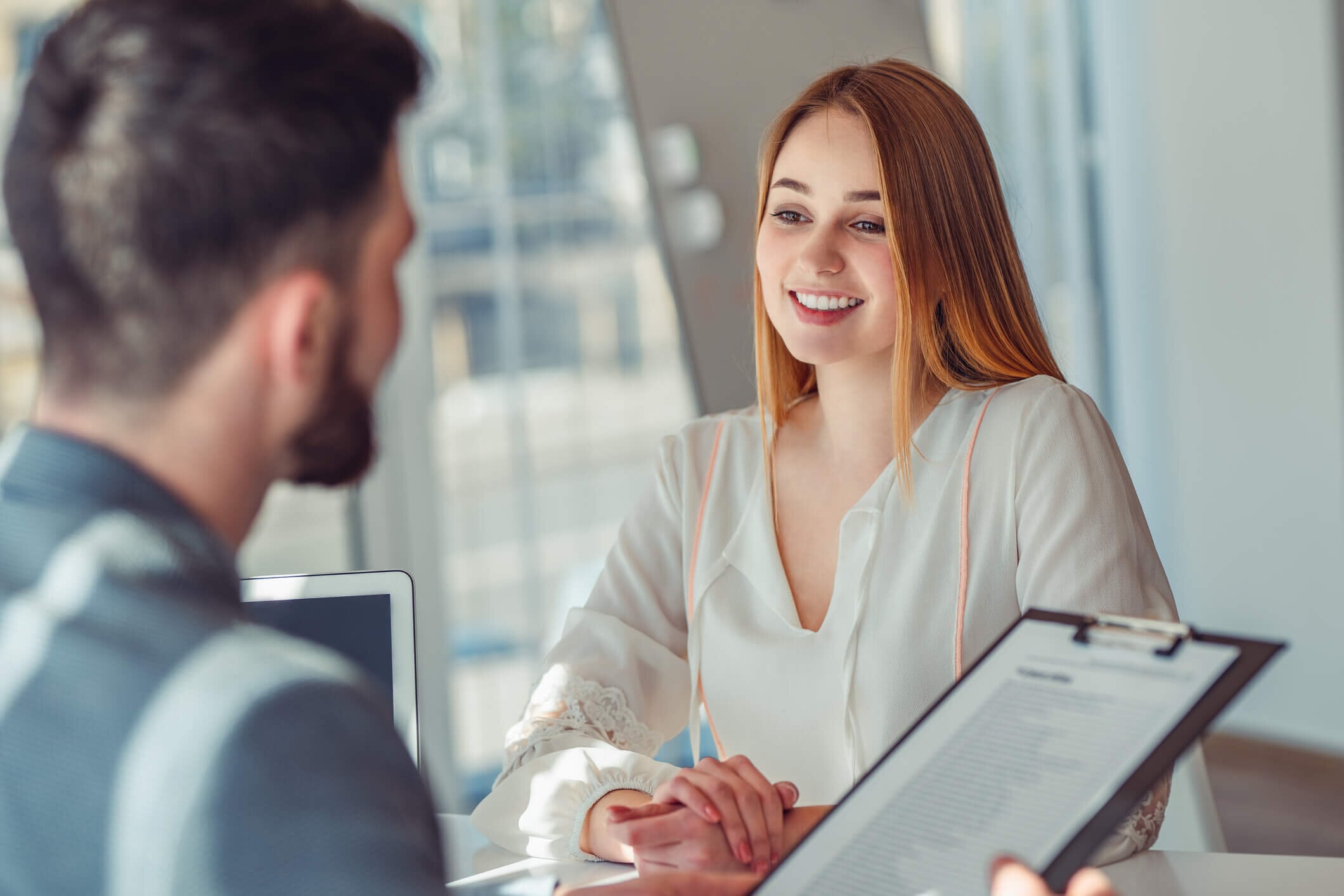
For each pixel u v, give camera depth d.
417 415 2.78
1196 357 3.70
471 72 2.80
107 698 0.52
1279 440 3.57
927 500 1.35
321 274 0.59
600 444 2.98
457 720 2.87
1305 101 3.40
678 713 1.48
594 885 0.91
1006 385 1.39
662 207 2.67
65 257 0.56
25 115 0.58
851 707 1.32
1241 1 3.47
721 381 2.73
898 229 1.30
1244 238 3.56
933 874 0.73
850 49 2.86
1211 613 3.75
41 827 0.51
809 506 1.43
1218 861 1.07
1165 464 3.79
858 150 1.32
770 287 1.38
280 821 0.50
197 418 0.58
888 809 0.78
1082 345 3.67
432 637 2.82
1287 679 3.62
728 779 1.11
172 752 0.51
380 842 0.50
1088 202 3.71
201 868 0.49
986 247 1.37
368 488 2.75
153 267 0.56
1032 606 1.26
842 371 1.40
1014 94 3.51
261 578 1.12
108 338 0.57
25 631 0.54
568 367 2.94
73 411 0.59
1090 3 3.65
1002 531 1.32
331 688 0.55
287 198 0.57
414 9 2.73
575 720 1.35
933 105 1.34
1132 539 1.28
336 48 0.59
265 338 0.58
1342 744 3.51
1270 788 3.32
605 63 2.92
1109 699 0.76
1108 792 0.71
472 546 2.86
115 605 0.54
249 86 0.56
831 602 1.37
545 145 2.88
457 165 2.80
